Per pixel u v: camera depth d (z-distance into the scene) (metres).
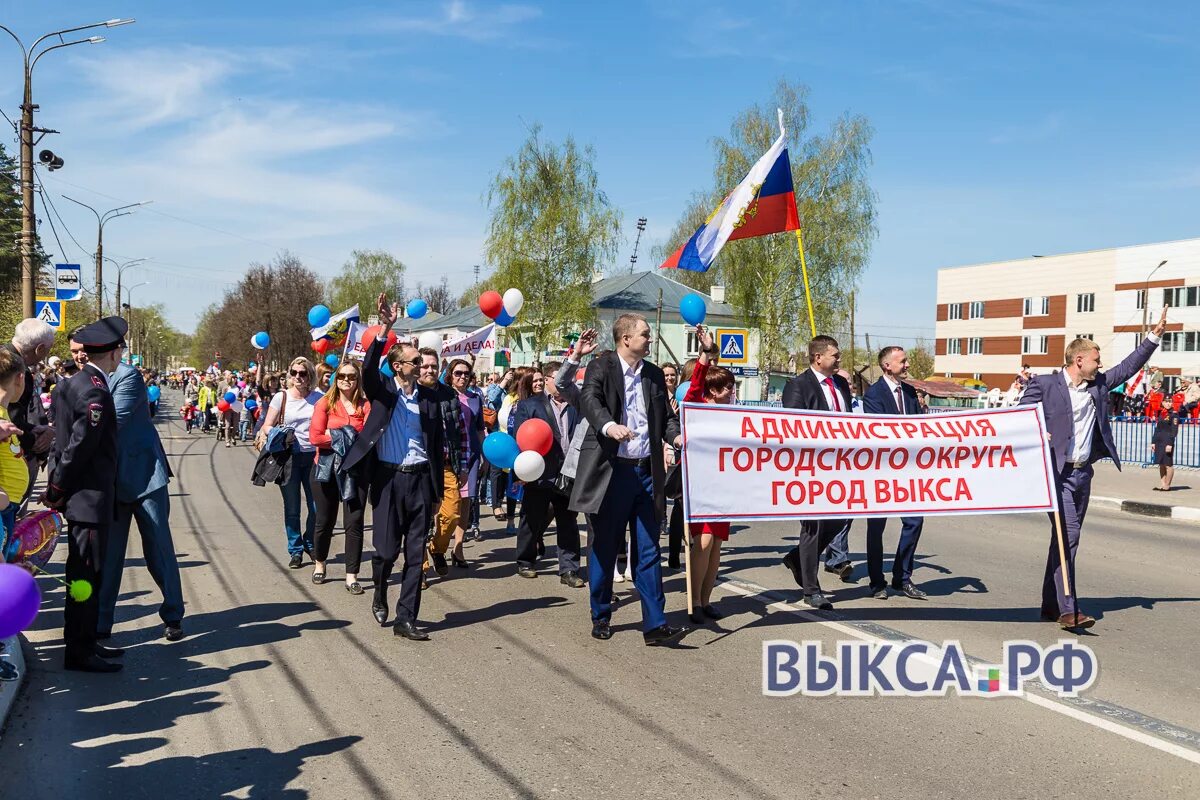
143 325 99.06
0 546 4.39
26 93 19.14
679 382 9.66
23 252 19.36
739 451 6.06
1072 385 6.18
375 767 3.82
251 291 61.84
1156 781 3.71
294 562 8.02
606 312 50.56
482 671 5.13
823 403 6.79
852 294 40.34
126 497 5.46
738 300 41.00
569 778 3.71
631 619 6.39
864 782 3.68
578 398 6.05
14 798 3.52
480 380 18.47
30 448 5.70
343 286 85.25
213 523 10.49
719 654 5.48
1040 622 6.26
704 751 3.99
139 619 6.20
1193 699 4.70
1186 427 18.72
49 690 4.74
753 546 9.38
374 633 5.91
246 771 3.78
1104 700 4.67
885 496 6.22
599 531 5.75
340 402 7.18
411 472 5.84
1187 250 56.47
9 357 4.77
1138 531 11.16
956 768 3.82
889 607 6.70
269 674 5.05
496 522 11.02
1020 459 6.20
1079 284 62.62
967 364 70.44
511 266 41.00
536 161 41.44
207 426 30.94
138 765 3.83
